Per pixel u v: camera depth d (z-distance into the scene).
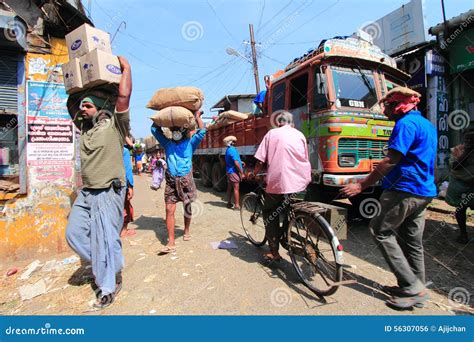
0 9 3.52
